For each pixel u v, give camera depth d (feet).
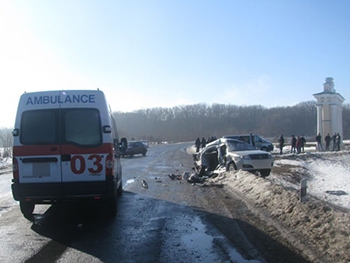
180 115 432.25
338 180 55.16
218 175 50.72
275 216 26.73
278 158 89.81
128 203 33.73
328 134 118.62
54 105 25.46
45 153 24.94
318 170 70.44
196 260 17.98
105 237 22.38
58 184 24.89
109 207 27.76
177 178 53.62
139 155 133.49
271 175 55.36
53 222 26.58
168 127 418.72
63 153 24.99
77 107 25.52
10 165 91.40
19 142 25.11
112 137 26.16
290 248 19.36
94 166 25.09
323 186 48.88
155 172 64.59
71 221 26.84
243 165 49.90
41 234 23.25
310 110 380.58
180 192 40.34
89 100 25.72
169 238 21.94
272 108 412.36
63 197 24.94
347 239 18.78
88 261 18.06
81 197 25.03
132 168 73.72
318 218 22.97
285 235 21.71
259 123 403.54
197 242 20.99
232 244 20.42
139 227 24.72
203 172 56.49
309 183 51.98
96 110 25.61
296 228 23.12
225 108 435.94
